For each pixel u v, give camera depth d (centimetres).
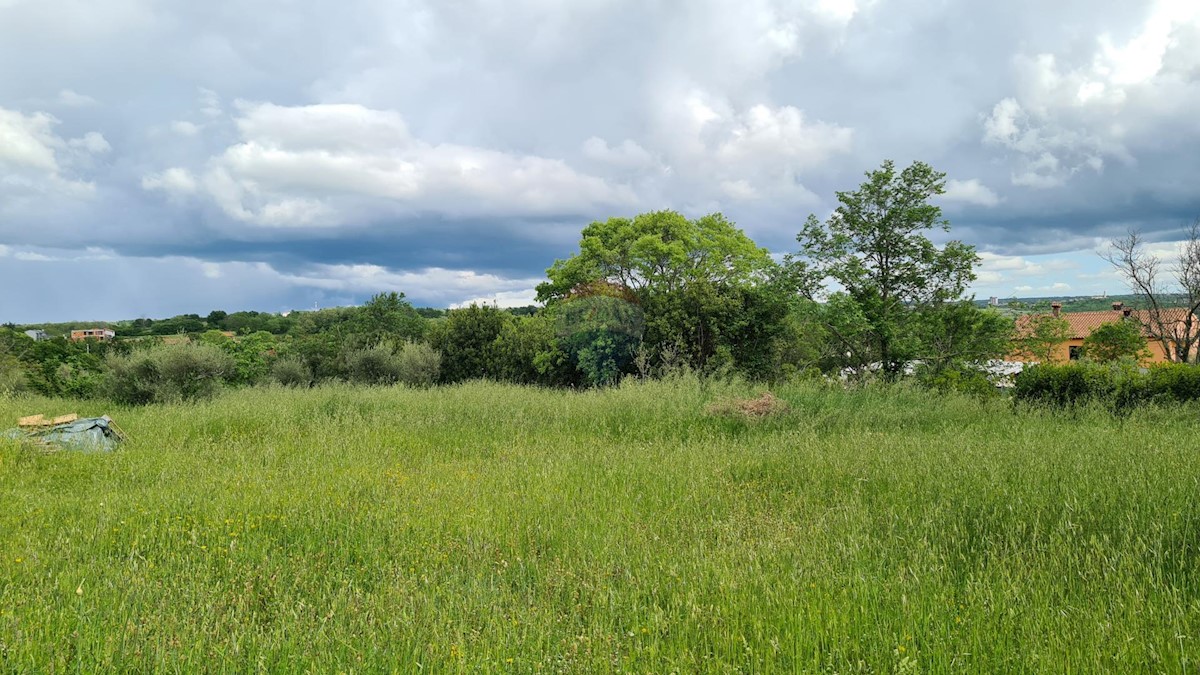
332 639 339
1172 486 579
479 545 497
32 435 934
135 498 626
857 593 388
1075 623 343
